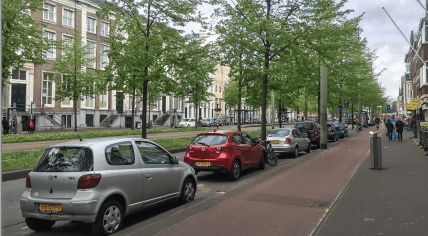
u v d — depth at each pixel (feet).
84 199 14.80
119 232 15.53
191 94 110.52
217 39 44.47
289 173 31.45
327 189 24.06
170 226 15.60
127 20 48.75
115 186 16.03
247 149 33.91
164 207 21.61
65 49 87.71
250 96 55.21
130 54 46.14
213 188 28.02
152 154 19.51
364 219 16.05
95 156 15.78
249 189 24.12
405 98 240.94
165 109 178.09
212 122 178.29
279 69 44.55
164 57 49.42
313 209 18.69
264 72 42.19
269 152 41.22
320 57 43.65
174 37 48.44
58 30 116.06
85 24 125.90
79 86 86.79
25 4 58.39
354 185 24.45
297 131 52.39
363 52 93.20
